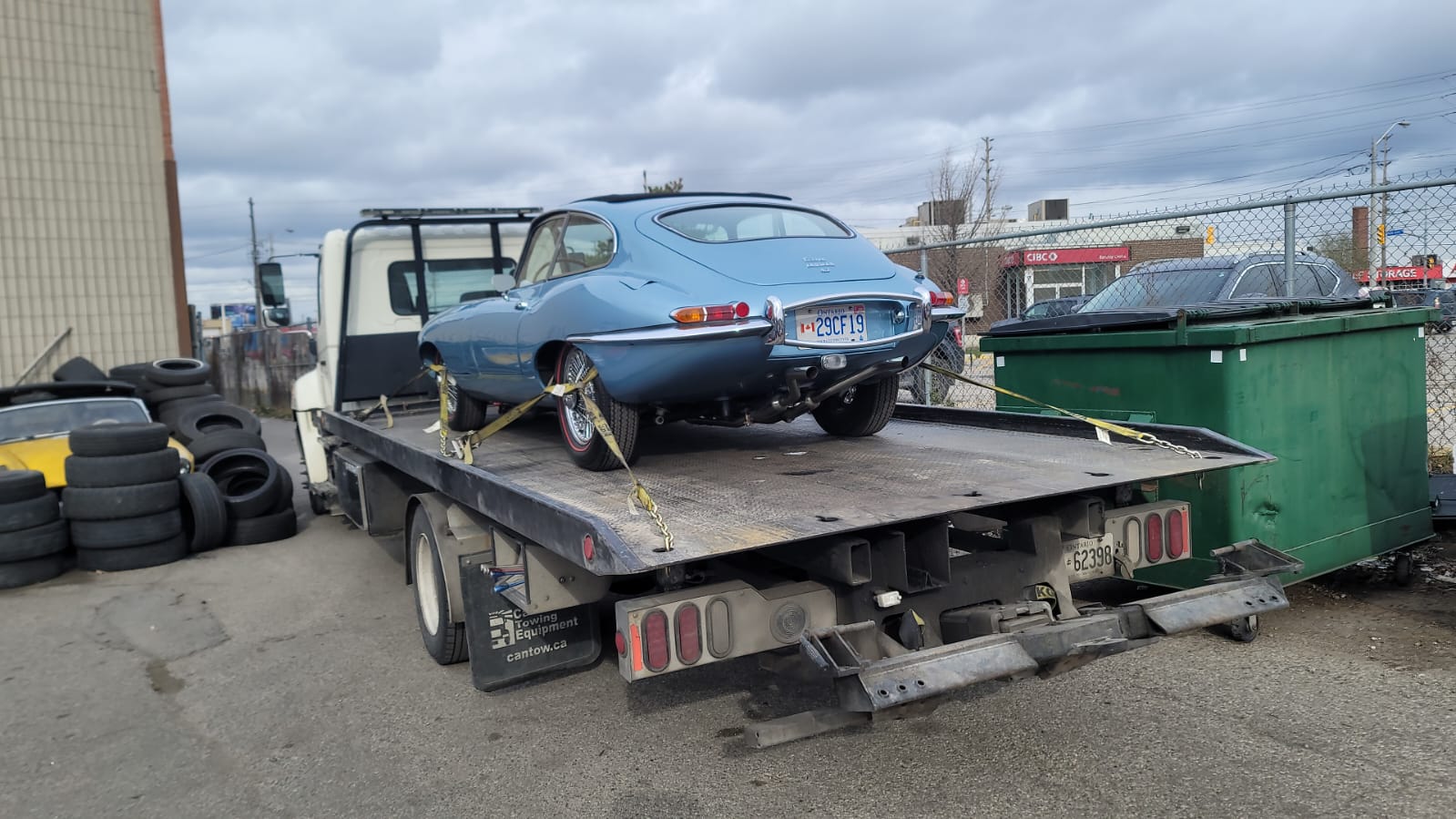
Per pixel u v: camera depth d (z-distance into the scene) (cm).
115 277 1503
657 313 407
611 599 460
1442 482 646
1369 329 548
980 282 1741
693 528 321
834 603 351
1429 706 394
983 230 2873
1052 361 587
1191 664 456
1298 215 713
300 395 952
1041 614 371
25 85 1419
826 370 434
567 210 538
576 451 478
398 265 836
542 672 448
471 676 489
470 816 346
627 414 454
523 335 518
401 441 563
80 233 1473
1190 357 511
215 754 414
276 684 499
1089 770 355
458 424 688
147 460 777
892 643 338
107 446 765
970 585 376
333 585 707
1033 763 363
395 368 841
